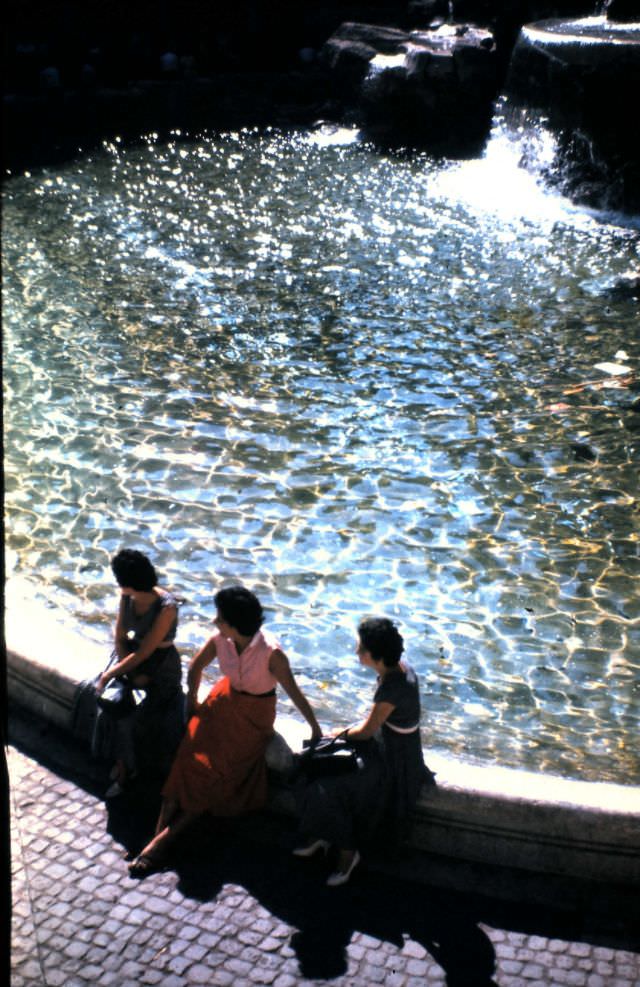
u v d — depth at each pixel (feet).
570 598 24.41
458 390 34.32
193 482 28.78
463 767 16.19
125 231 49.67
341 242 48.52
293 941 14.57
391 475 29.27
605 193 53.21
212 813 16.29
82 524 26.81
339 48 71.05
